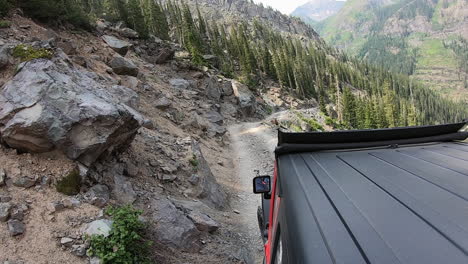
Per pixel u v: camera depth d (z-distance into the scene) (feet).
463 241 7.56
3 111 24.49
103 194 25.72
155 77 109.70
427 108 572.92
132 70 77.25
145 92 76.59
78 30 84.99
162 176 36.17
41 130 23.93
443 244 7.52
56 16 77.10
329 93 433.07
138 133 43.50
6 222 19.94
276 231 12.69
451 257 6.95
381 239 8.08
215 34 437.99
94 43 82.38
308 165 14.88
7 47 30.27
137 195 28.58
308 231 9.06
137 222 22.15
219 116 108.17
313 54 577.02
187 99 106.11
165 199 30.32
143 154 38.19
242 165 69.00
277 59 363.56
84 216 22.38
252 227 35.65
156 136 47.39
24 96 25.09
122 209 22.82
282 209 11.73
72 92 26.37
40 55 29.40
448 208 9.40
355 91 515.09
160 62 141.59
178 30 380.37
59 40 56.54
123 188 28.04
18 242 19.07
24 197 22.04
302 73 384.68
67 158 25.22
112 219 22.65
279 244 11.46
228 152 79.41
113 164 29.99
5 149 24.88
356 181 12.35
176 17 461.37
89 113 25.49
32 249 18.92
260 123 132.36
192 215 29.78
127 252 20.49
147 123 51.93
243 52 364.79
